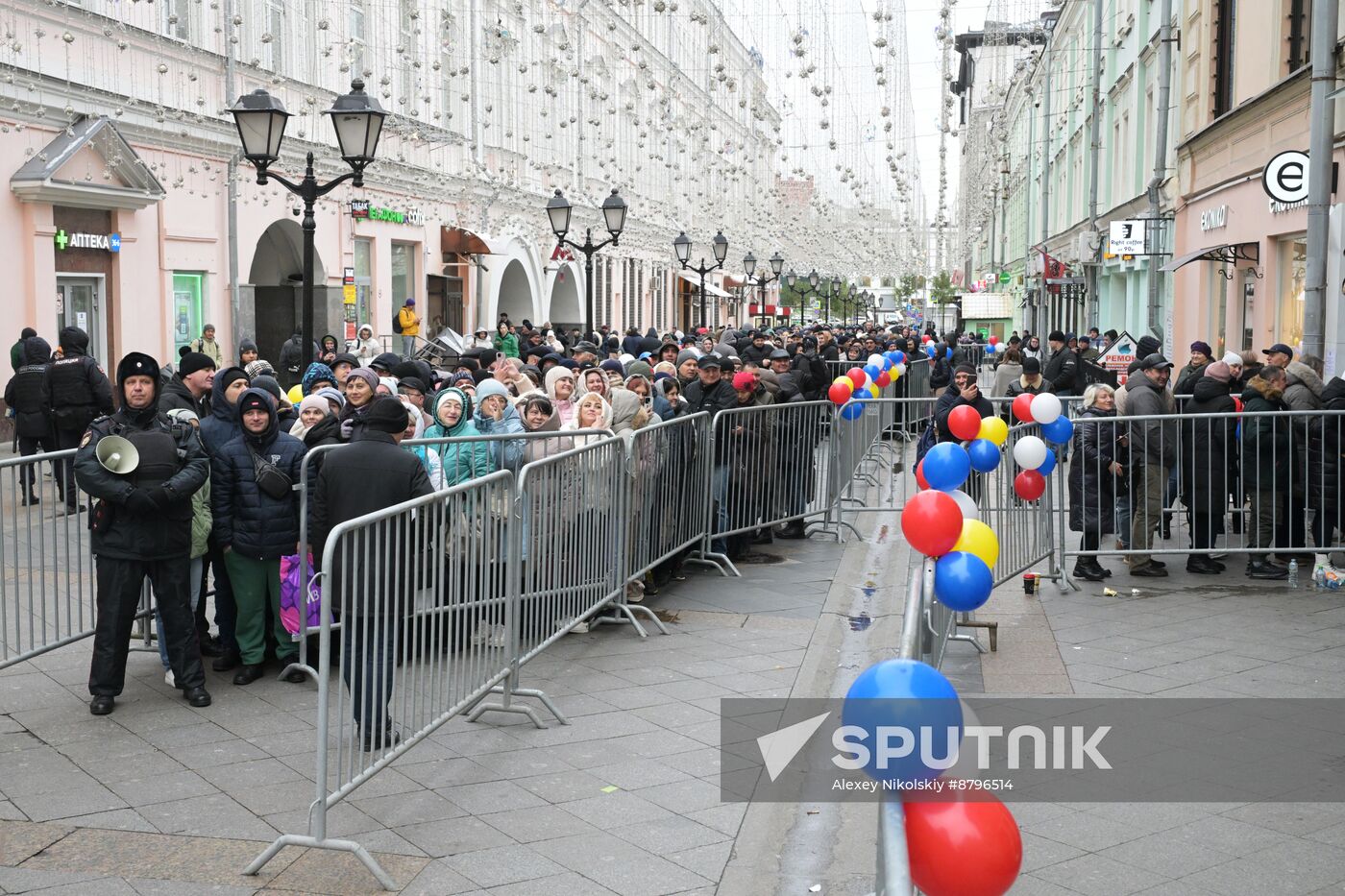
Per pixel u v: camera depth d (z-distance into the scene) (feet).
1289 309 54.90
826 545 38.06
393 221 84.99
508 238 96.73
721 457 34.24
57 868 15.51
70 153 55.31
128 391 21.68
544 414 28.55
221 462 23.15
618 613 27.81
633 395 31.58
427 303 91.81
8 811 17.26
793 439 36.99
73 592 23.47
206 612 28.55
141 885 15.10
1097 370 57.93
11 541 21.88
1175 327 78.23
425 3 81.20
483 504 20.43
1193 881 15.02
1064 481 33.19
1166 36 73.05
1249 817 16.81
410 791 18.20
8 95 52.75
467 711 21.61
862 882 15.38
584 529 25.08
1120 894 14.70
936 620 19.47
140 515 21.39
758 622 28.22
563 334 102.17
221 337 69.51
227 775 18.74
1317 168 38.73
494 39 85.71
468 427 27.35
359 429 21.71
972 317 190.90
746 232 99.71
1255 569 32.58
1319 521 32.48
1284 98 53.42
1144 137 91.97
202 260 67.56
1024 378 43.04
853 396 45.03
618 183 86.79
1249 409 32.35
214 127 67.15
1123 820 16.76
